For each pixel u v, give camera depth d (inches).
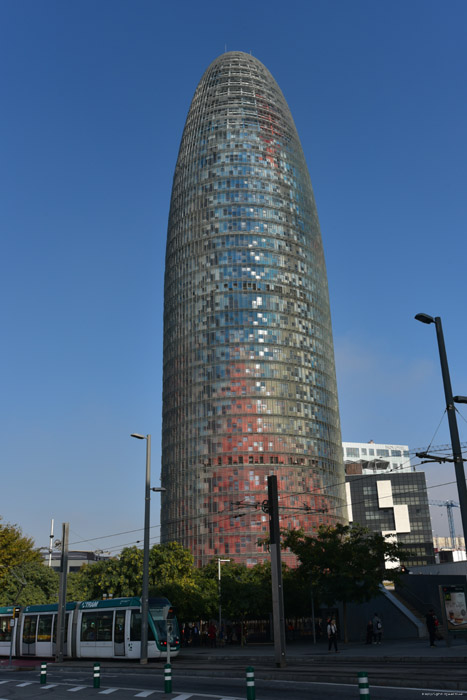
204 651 2434.8
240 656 1843.0
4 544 3230.8
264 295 6486.2
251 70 7549.2
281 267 6668.3
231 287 6481.3
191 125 7352.4
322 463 6171.3
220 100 7298.2
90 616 2030.0
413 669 1173.1
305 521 5807.1
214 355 6284.5
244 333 6314.0
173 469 6131.9
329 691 927.0
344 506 6294.3
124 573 3405.5
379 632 2158.0
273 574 1462.8
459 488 1027.3
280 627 1427.2
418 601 2635.3
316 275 6953.7
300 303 6653.5
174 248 6958.7
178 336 6560.0
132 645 1859.0
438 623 2393.0
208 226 6761.8
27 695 1090.1
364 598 2509.8
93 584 3548.2
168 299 6875.0
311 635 3489.2
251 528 5634.8
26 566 3555.6
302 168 7332.7
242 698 883.4
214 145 7081.7
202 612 3122.5
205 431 6058.1
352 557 2250.2
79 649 2016.5
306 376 6407.5
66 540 2126.0
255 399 6107.3
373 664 1362.0
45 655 2155.5
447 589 1740.9
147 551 1886.1
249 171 6934.1
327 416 6432.1
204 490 5876.0
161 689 1090.1
